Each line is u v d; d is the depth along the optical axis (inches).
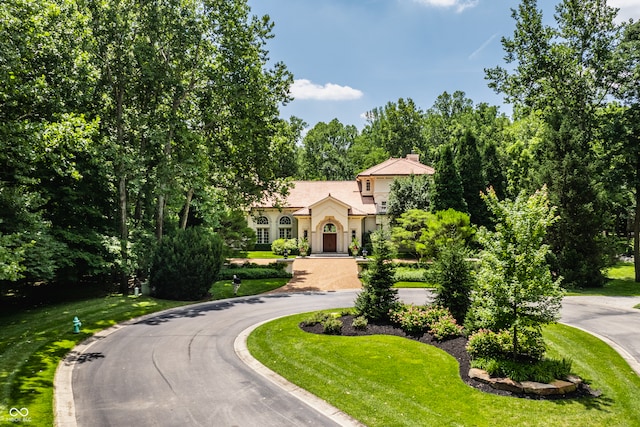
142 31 947.3
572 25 1229.7
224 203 1295.5
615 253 1114.7
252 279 1197.7
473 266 645.9
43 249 698.2
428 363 498.3
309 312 804.0
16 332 614.5
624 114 1123.9
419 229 1378.0
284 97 1165.1
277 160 1273.4
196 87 1046.4
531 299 444.8
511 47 1306.6
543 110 1359.5
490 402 395.5
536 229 453.1
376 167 2017.7
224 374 472.7
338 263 1528.1
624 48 1136.2
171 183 987.9
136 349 562.6
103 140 864.9
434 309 648.4
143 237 1011.9
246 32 1024.9
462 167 1672.0
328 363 503.8
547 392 411.8
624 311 812.6
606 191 1151.0
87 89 819.4
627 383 447.5
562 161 1101.7
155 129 971.3
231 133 1101.7
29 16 645.9
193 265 909.8
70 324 663.8
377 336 614.5
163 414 372.8
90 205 940.6
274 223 1914.4
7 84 638.5
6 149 647.8
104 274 1091.9
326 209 1756.9
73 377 459.2
